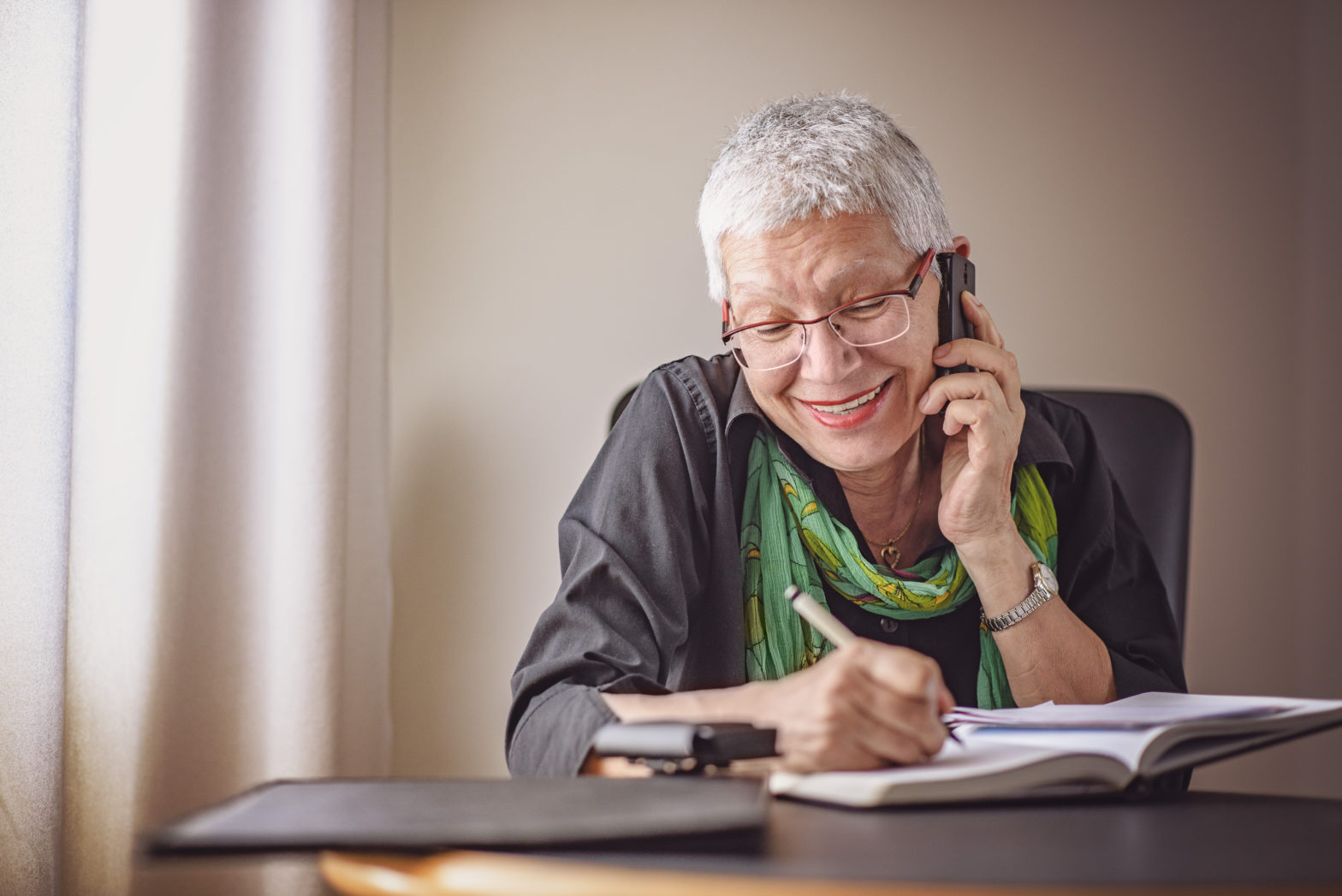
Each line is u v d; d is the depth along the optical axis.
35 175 1.45
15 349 1.43
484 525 1.92
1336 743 2.03
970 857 0.47
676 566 1.04
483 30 2.00
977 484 1.04
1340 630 2.06
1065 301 2.12
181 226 1.61
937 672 0.65
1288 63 2.20
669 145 2.03
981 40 2.13
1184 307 2.15
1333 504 2.09
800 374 1.05
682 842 0.49
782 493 1.16
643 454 1.10
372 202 1.80
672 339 2.01
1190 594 2.11
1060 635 1.05
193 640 1.59
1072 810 0.60
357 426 1.76
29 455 1.44
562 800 0.52
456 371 1.94
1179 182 2.17
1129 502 1.41
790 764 0.64
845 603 1.15
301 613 1.59
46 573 1.44
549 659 0.90
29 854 1.40
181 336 1.60
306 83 1.68
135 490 1.55
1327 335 2.12
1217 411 2.14
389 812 0.50
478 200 1.97
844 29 2.09
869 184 1.02
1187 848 0.49
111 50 1.60
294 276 1.65
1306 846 0.50
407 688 1.88
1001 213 2.11
